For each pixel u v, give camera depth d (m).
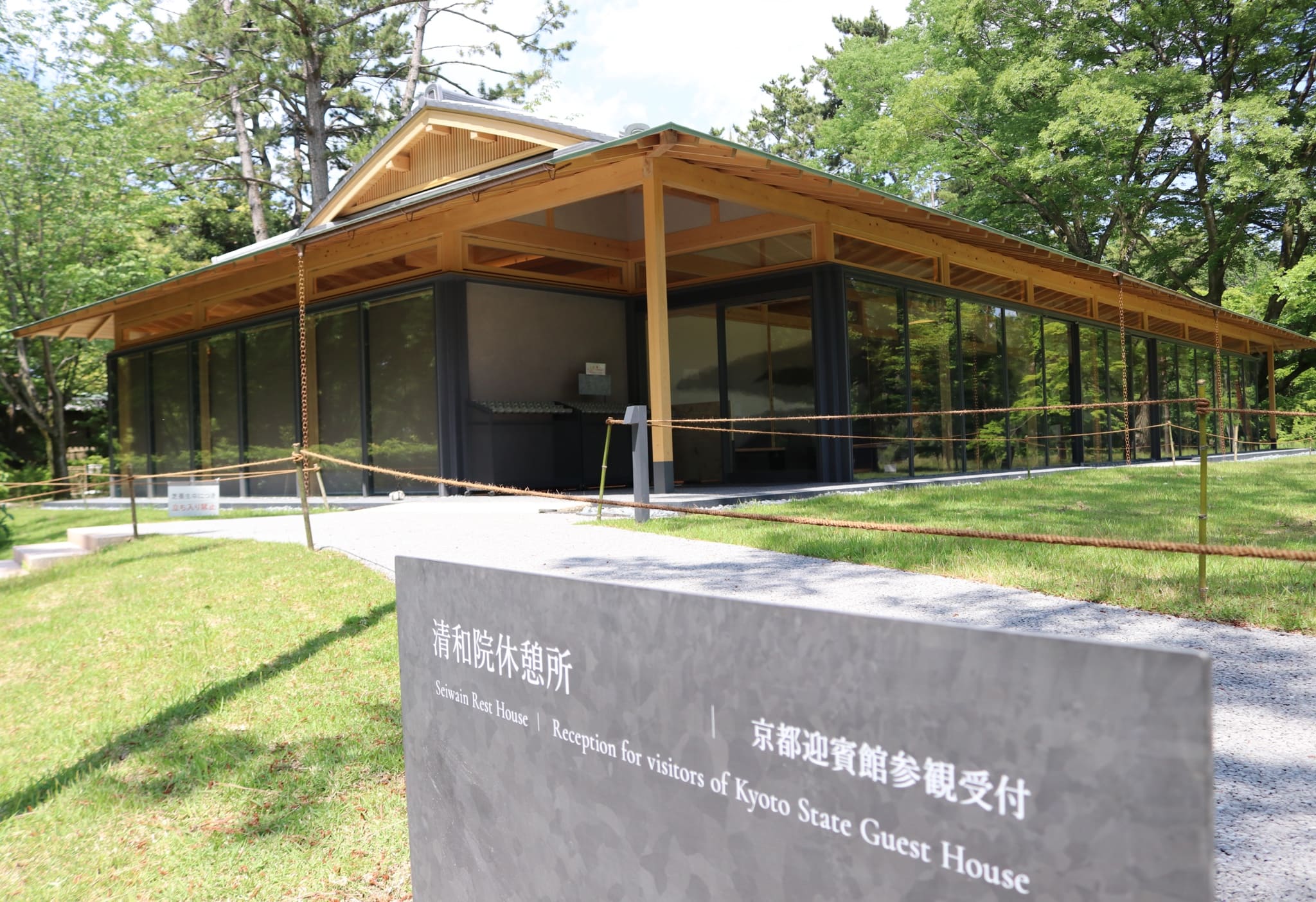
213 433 16.48
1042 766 1.16
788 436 12.61
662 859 1.68
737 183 10.73
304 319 14.30
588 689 1.84
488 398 12.66
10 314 23.27
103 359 26.50
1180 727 1.04
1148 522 7.44
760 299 12.88
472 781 2.21
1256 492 10.25
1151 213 29.88
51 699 5.00
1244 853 2.38
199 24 25.53
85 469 22.75
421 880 2.44
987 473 14.80
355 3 27.77
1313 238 28.97
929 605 4.83
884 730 1.33
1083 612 4.66
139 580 7.36
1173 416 22.41
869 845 1.35
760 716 1.50
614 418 13.76
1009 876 1.19
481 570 2.15
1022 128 25.89
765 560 6.21
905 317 13.36
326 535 8.56
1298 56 26.66
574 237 13.80
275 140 30.47
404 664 2.49
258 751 3.99
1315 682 3.56
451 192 9.86
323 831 3.31
